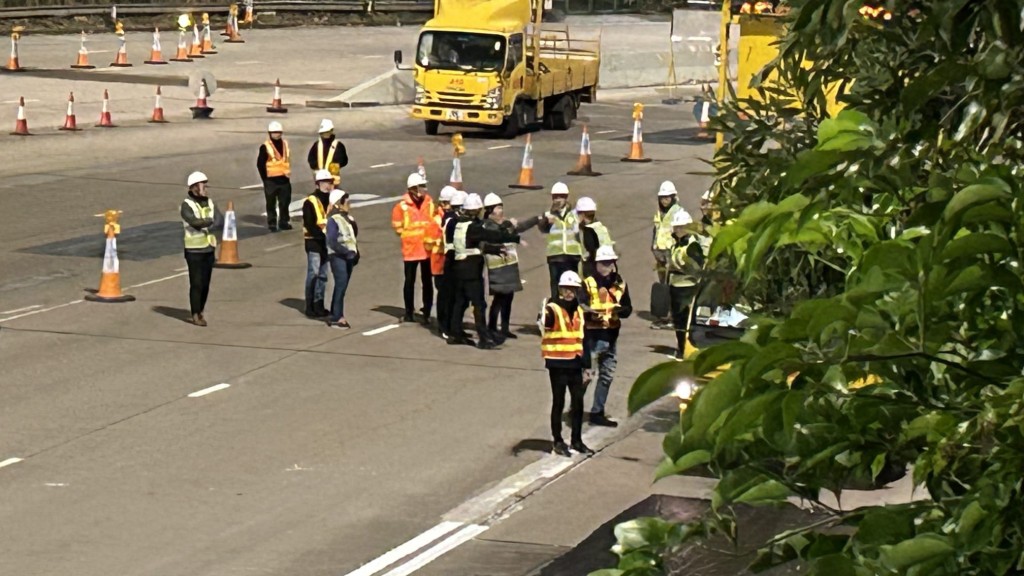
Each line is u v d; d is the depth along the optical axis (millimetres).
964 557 3975
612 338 22875
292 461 20375
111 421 21859
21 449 20406
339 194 28375
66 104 58562
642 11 118062
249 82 70500
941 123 4562
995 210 3953
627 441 22031
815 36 4621
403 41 95125
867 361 4191
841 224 4805
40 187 41750
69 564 16250
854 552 4148
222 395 23531
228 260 33281
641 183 47938
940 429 4254
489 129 61062
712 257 4715
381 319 29406
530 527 18141
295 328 28219
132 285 30953
